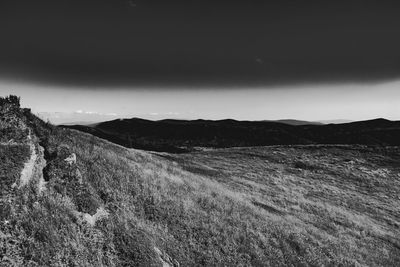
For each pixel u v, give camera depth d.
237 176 53.31
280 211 34.81
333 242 28.66
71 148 20.05
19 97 18.20
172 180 26.61
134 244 14.88
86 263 12.35
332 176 64.62
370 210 48.25
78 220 13.85
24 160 14.02
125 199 18.59
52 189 14.35
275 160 73.69
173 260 16.17
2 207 11.66
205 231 19.84
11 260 10.45
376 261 28.20
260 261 19.58
